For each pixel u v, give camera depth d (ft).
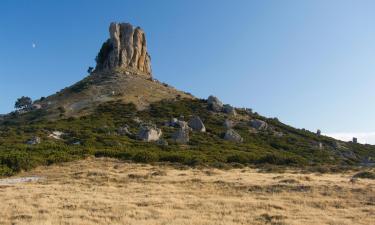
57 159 148.87
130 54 524.52
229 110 362.12
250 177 118.42
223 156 190.80
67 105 381.81
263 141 285.43
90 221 60.08
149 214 65.72
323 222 63.00
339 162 241.55
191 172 131.44
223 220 62.80
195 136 267.80
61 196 81.10
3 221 58.90
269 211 70.69
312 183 103.50
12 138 225.76
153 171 133.80
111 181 107.55
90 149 178.50
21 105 520.42
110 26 535.19
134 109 351.87
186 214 66.49
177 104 376.48
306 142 303.48
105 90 422.00
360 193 89.61
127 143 221.46
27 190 89.56
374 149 362.94
